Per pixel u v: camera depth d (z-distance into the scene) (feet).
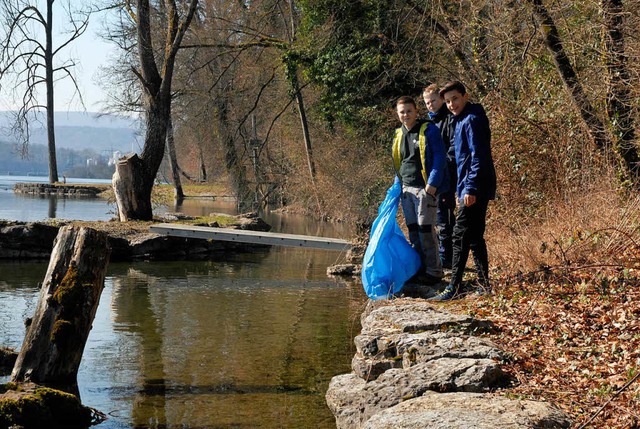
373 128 75.25
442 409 14.39
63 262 24.50
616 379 16.26
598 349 18.22
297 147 109.81
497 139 37.78
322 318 34.68
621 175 31.63
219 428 19.97
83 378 24.44
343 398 19.07
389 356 19.34
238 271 51.62
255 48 96.27
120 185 69.51
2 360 25.40
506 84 40.78
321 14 72.18
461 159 24.00
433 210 26.45
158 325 32.68
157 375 24.91
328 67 72.95
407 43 64.49
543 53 39.70
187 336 30.63
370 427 14.35
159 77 71.10
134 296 39.93
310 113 105.60
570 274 24.35
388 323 21.22
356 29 70.59
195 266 53.78
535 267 25.46
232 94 98.53
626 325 19.36
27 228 54.03
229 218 79.10
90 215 97.35
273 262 57.82
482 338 19.48
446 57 60.49
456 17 48.19
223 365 26.27
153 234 57.62
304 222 96.84
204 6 94.43
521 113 38.52
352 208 92.48
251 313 35.73
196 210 114.42
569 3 36.27
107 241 25.32
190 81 102.83
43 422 19.86
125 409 21.52
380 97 71.46
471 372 16.58
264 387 23.72
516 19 40.63
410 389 16.43
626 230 25.58
